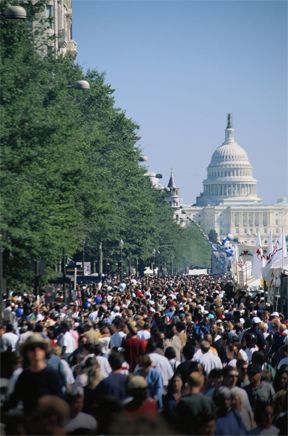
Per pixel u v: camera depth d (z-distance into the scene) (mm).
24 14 89375
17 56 112062
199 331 80000
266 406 41188
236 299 130750
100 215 136625
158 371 50062
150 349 59062
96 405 36344
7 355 43438
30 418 25984
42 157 104938
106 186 190500
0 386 41562
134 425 20594
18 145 102500
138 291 141125
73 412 37750
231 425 39500
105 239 195750
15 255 102062
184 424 33625
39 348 34281
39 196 103250
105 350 61531
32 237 99062
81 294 133750
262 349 70750
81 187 124812
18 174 102312
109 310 95500
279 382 51469
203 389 49250
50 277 116250
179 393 46906
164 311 101000
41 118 106125
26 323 72562
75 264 169250
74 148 129250
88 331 60875
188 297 129625
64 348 61219
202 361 56562
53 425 23266
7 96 106500
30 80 112938
